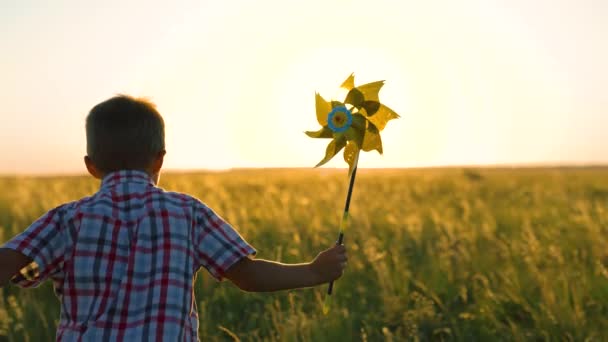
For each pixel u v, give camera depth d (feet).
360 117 8.04
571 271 20.18
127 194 6.91
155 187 7.10
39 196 37.86
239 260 7.09
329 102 8.11
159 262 6.61
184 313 6.56
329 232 27.84
